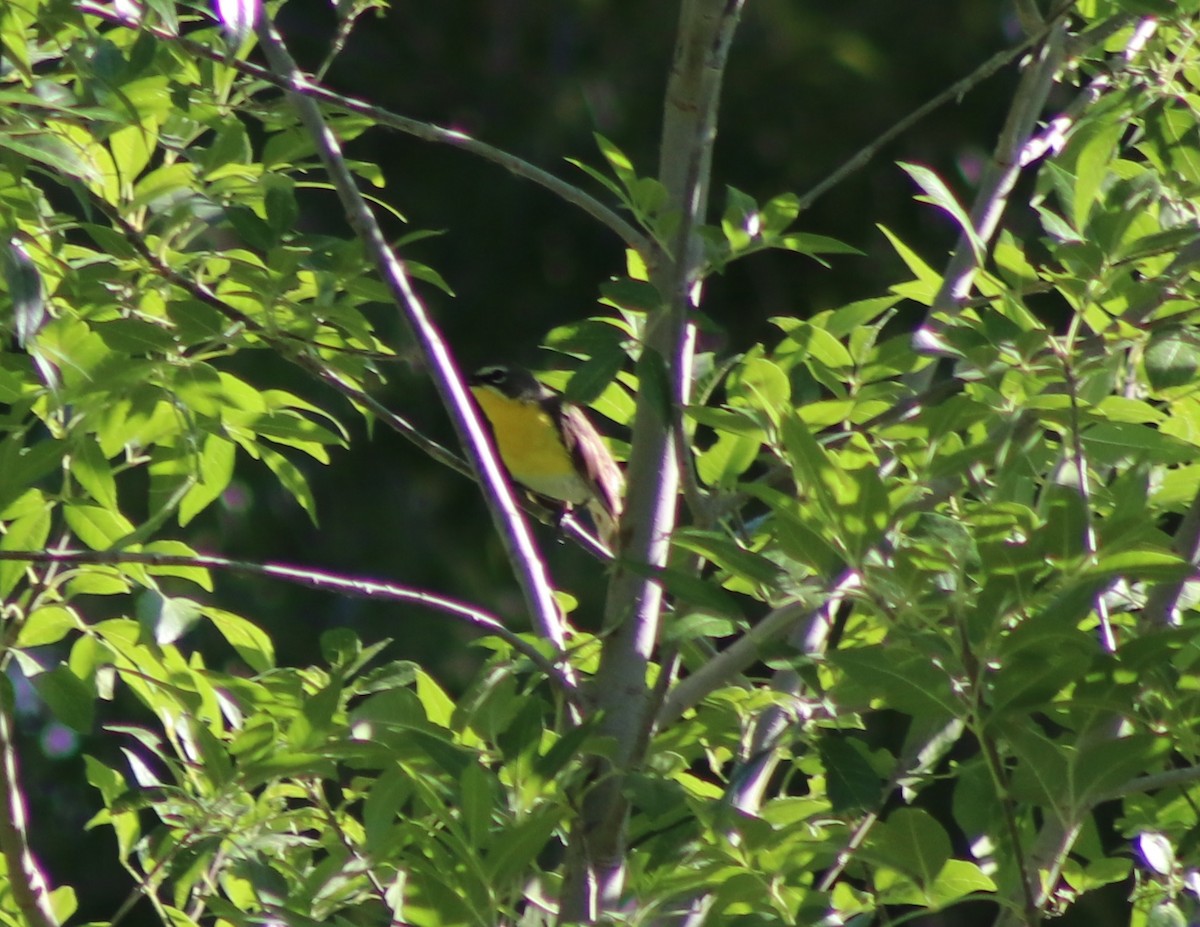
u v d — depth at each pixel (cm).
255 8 750
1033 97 951
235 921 698
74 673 745
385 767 693
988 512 612
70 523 753
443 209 2489
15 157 756
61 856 2077
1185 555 706
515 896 628
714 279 2473
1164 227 834
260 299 791
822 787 816
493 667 712
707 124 734
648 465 759
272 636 2092
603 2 2559
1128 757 584
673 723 779
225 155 800
